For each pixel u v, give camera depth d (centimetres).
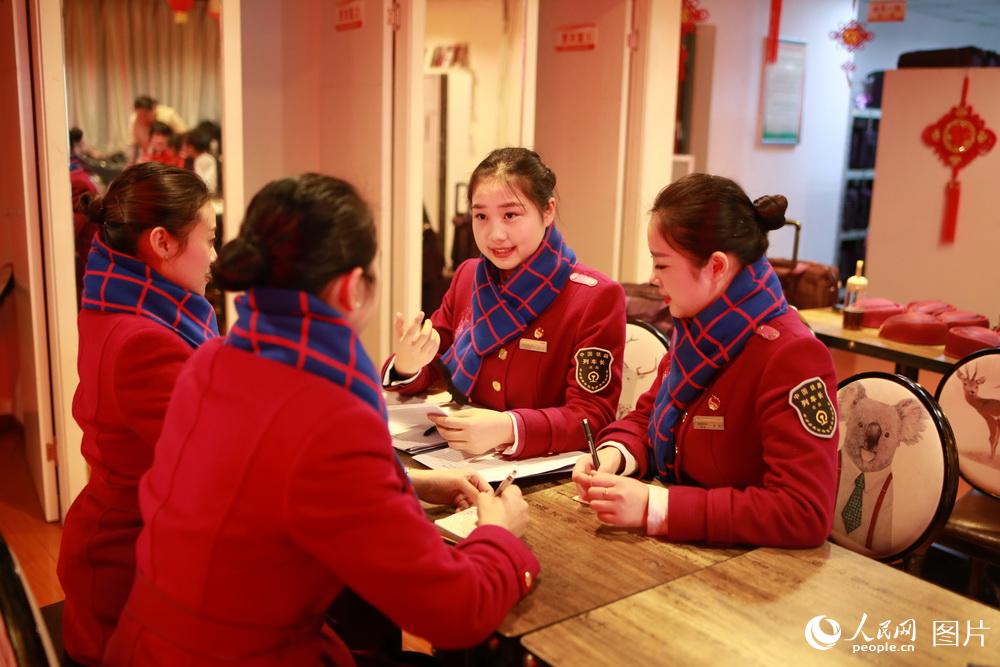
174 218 161
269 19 394
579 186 425
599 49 407
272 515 106
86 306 162
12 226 331
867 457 184
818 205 720
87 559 158
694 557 140
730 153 631
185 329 163
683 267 150
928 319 319
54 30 282
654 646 114
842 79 708
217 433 110
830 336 331
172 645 112
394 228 362
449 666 136
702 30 598
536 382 199
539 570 130
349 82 367
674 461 167
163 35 377
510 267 198
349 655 133
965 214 532
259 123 402
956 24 851
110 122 373
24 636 103
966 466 230
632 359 238
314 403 106
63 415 305
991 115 515
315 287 112
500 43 391
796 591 129
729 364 156
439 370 221
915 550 174
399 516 107
